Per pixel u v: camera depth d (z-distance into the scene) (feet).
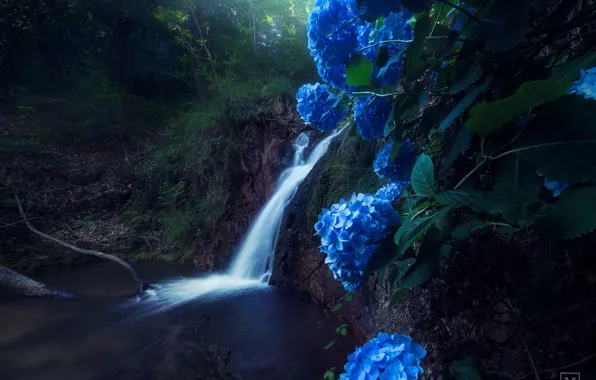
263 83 28.40
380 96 4.25
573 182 1.94
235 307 13.10
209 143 24.02
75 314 12.80
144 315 12.60
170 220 24.07
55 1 40.06
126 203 27.43
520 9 2.35
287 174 18.81
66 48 43.16
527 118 2.24
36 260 19.60
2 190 25.02
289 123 21.13
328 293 12.34
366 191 10.11
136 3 40.52
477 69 2.81
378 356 2.71
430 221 2.68
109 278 17.57
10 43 38.99
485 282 3.67
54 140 32.96
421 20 2.89
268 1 32.42
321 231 3.52
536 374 2.90
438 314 4.43
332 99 4.88
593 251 2.53
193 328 11.23
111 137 35.17
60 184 27.71
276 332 10.75
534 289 2.76
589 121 1.88
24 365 9.20
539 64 2.73
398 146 4.02
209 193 22.85
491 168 3.09
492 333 4.15
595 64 2.16
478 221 2.93
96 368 8.99
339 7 3.78
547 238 1.94
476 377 2.91
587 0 2.94
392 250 3.10
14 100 36.14
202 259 20.71
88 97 37.78
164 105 40.96
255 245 17.87
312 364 8.87
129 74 43.91
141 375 8.56
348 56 3.91
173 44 39.27
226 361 9.04
